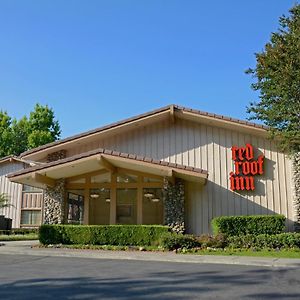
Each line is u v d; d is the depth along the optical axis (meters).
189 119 20.72
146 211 18.91
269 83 16.92
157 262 11.58
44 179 18.14
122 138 21.30
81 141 21.30
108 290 7.00
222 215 19.41
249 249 14.56
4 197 30.55
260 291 7.00
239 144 20.14
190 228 19.31
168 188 18.67
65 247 15.62
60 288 7.19
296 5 17.19
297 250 14.25
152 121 20.95
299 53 16.17
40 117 51.38
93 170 19.23
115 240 16.11
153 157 20.77
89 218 19.17
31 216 31.80
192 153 20.45
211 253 13.71
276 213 19.30
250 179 19.64
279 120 17.25
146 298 6.34
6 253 13.84
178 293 6.75
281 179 19.59
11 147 50.31
